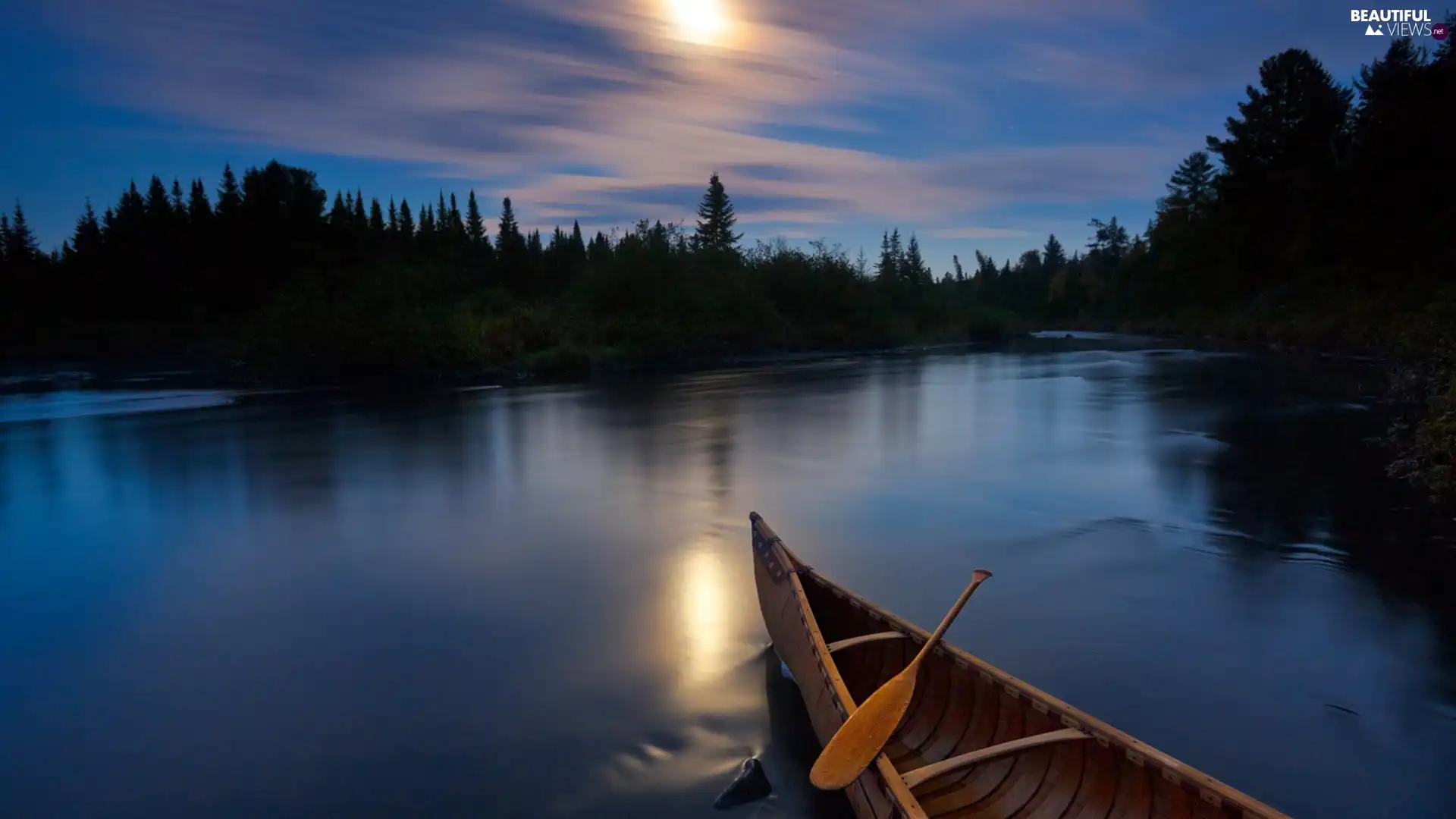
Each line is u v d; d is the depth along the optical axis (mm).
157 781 4543
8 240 53625
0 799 4398
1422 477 10352
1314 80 49469
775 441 14852
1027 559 8047
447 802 4262
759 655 5934
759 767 4461
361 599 7281
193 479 12445
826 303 43781
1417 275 33438
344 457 13930
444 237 58000
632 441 15062
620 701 5281
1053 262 107062
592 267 38469
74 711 5371
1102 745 3551
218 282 46531
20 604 7332
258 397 22672
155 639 6492
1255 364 29312
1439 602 6758
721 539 8867
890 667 4977
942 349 42625
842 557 8188
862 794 3557
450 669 5832
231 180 55906
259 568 8227
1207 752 4617
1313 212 44719
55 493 11734
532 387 25031
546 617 6770
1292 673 5562
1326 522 9133
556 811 4152
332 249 50219
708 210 65625
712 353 34062
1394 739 4730
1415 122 40719
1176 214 62219
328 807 4258
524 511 10219
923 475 11906
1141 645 6016
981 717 4309
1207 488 10766
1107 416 17281
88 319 43969
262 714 5270
